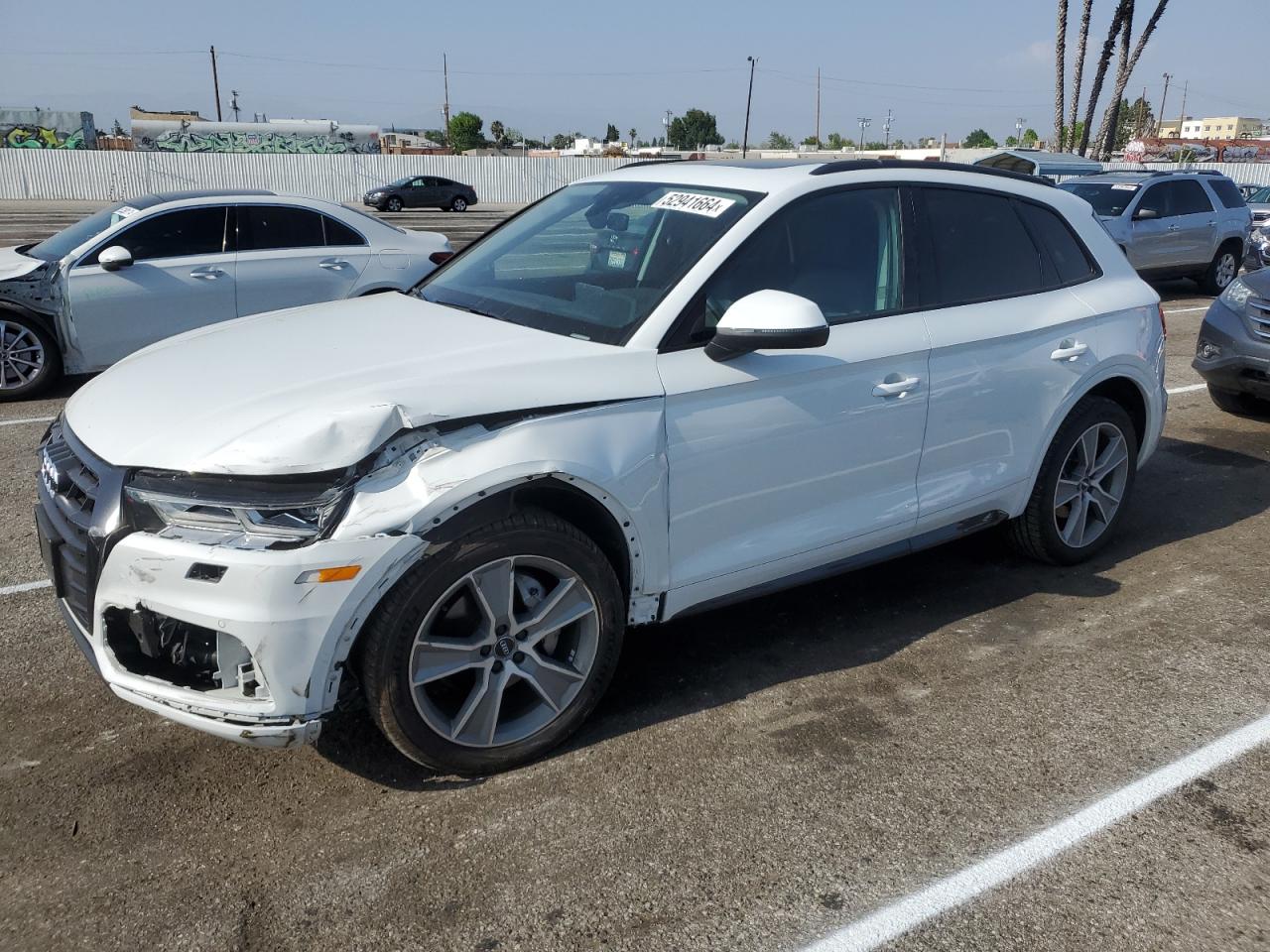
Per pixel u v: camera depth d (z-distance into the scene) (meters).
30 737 3.29
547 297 3.60
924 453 3.92
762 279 3.47
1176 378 9.26
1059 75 31.11
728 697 3.59
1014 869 2.72
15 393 7.82
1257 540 5.21
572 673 3.18
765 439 3.41
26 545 4.91
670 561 3.31
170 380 3.10
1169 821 2.93
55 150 38.81
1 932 2.45
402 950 2.42
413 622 2.79
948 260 4.02
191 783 3.05
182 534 2.64
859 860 2.75
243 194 8.46
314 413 2.71
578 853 2.76
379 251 8.83
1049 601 4.43
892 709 3.52
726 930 2.50
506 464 2.84
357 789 3.03
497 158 45.84
